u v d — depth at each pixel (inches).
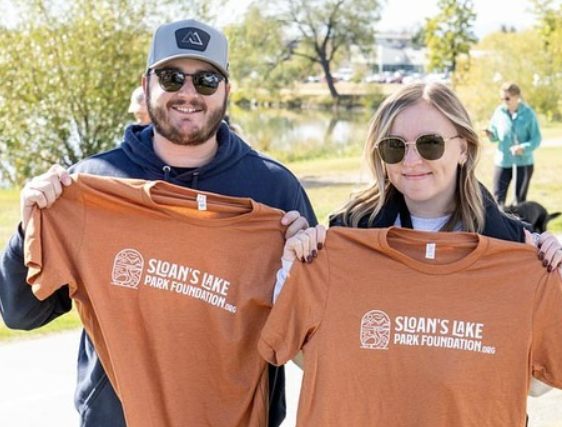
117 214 124.6
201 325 124.0
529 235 121.7
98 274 122.8
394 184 122.3
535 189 579.8
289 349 117.3
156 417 122.7
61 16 666.8
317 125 1510.8
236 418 124.3
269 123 1536.7
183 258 124.1
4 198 626.5
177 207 124.1
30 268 121.3
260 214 125.3
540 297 115.3
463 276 116.3
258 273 124.6
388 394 115.7
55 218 123.8
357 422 116.2
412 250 118.3
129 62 681.6
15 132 668.7
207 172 130.1
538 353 116.6
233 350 123.3
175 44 124.9
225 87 130.0
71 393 225.8
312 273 117.5
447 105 118.2
